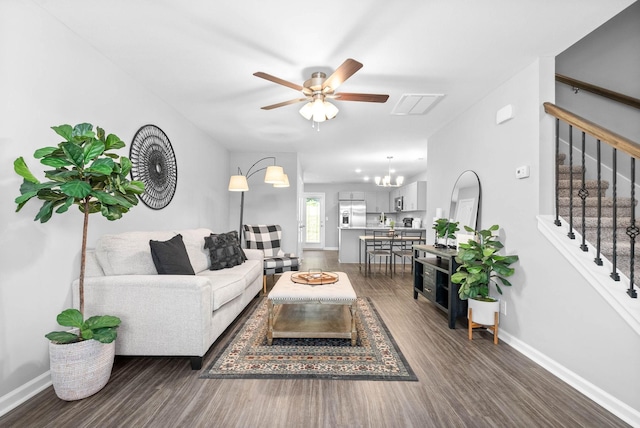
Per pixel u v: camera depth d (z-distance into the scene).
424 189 7.73
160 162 3.18
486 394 1.80
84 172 1.56
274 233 5.08
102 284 2.04
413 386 1.88
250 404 1.68
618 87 2.85
